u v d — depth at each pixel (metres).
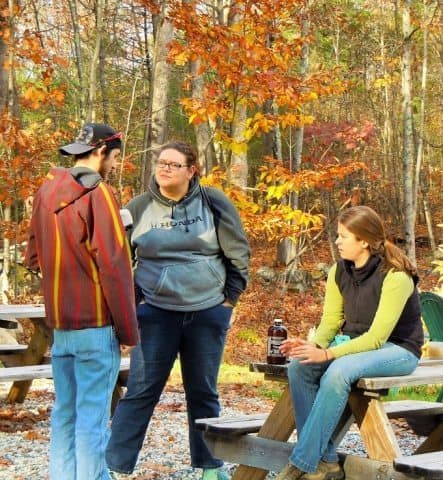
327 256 24.03
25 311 7.30
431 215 32.69
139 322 4.77
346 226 4.40
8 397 7.89
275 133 18.44
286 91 11.62
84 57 20.36
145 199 4.84
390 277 4.32
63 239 4.00
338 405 4.09
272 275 20.33
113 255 3.92
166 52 15.05
